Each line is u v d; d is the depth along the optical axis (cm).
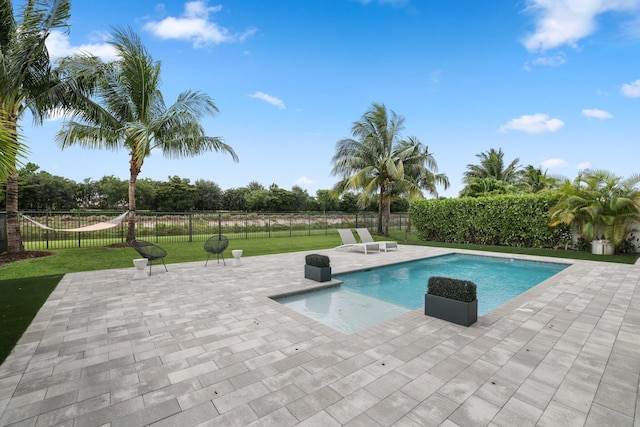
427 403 225
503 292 650
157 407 220
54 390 243
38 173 3100
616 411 216
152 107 1209
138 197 3475
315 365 285
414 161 1839
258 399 230
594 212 1009
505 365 285
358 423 202
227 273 739
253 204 3988
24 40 752
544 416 210
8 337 353
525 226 1255
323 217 2406
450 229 1526
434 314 423
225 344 333
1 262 824
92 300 506
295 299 568
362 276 783
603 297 525
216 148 1277
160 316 427
